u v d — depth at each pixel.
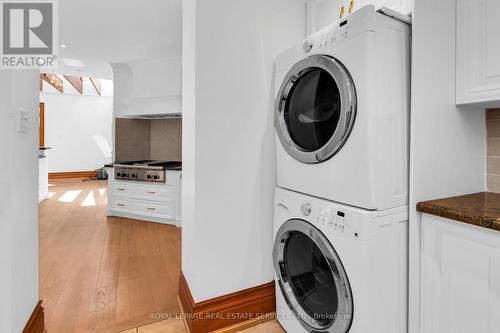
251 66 1.71
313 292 1.50
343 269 1.22
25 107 1.37
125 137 4.66
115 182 4.30
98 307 1.90
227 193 1.67
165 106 4.15
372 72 1.12
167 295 2.07
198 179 1.58
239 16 1.66
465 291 1.13
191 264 1.68
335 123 1.29
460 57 1.36
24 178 1.35
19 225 1.29
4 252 1.17
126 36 3.41
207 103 1.59
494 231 1.03
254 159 1.75
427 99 1.28
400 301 1.27
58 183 7.63
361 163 1.16
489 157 1.52
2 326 1.17
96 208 4.88
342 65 1.21
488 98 1.25
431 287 1.25
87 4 2.69
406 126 1.26
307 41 1.42
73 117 8.45
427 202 1.27
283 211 1.61
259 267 1.79
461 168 1.42
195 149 1.57
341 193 1.26
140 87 4.31
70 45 3.69
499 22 1.21
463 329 1.14
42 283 2.23
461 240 1.13
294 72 1.49
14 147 1.23
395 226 1.23
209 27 1.58
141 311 1.86
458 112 1.40
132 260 2.70
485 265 1.06
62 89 8.08
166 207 3.94
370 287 1.15
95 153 8.77
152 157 4.91
